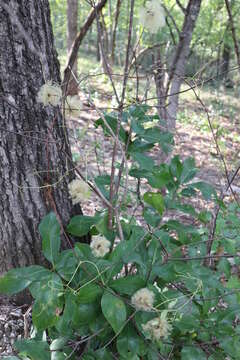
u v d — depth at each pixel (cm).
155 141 73
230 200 144
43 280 58
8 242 76
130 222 74
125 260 61
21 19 66
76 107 62
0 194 73
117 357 64
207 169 206
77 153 152
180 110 309
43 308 56
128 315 60
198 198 145
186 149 239
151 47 110
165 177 71
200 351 61
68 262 61
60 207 77
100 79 302
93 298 57
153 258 65
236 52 100
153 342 57
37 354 58
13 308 81
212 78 81
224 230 79
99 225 69
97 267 59
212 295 65
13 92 68
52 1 461
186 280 63
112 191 67
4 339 75
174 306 61
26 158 72
